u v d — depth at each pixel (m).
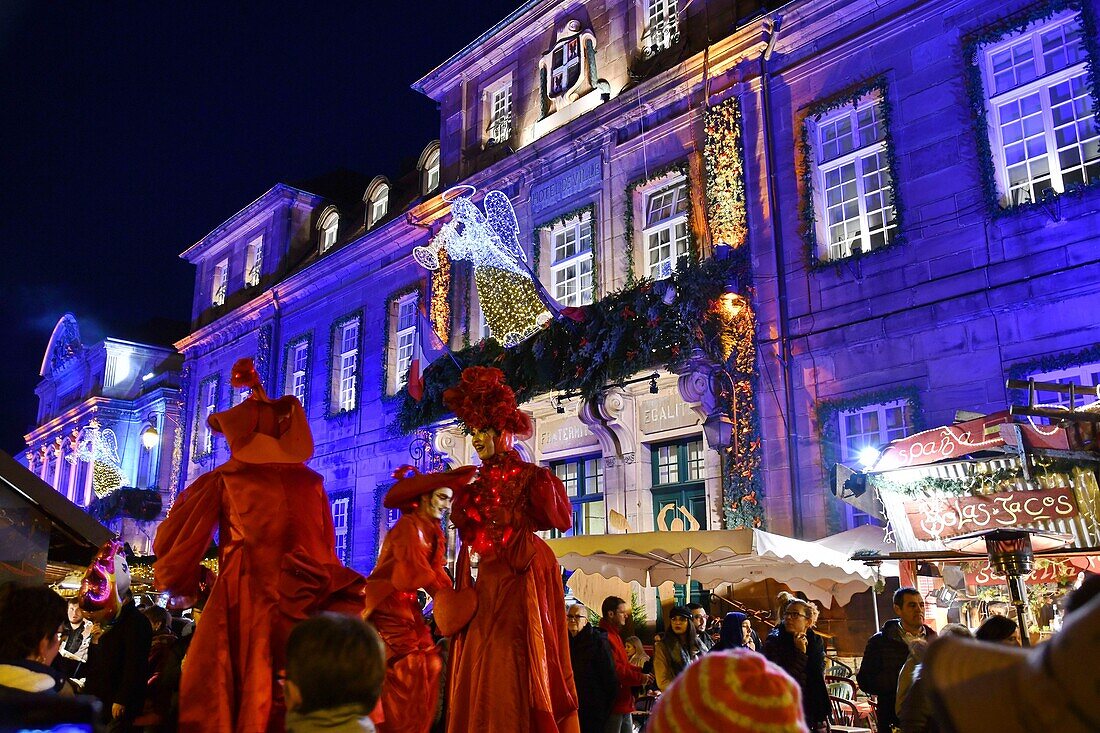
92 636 9.11
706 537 8.75
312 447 4.38
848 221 11.88
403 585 4.52
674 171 13.64
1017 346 9.84
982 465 8.58
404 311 18.84
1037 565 8.12
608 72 15.55
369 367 19.16
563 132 15.46
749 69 13.00
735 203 12.62
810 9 12.47
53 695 1.20
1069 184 10.07
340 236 22.80
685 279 12.26
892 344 10.83
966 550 8.52
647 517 13.16
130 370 33.78
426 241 18.52
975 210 10.46
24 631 3.26
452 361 15.45
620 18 15.52
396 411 18.05
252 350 23.62
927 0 11.38
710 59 13.38
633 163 14.34
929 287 10.63
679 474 13.11
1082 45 9.92
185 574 4.17
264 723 3.69
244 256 25.58
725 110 13.06
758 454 11.53
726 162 12.88
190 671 3.73
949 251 10.58
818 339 11.45
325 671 1.92
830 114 12.15
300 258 23.92
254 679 3.73
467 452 15.16
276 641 3.89
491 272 15.98
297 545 4.12
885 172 11.58
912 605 5.59
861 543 9.60
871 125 11.80
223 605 3.88
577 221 15.10
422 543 4.66
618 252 14.24
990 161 10.45
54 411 37.81
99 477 31.03
